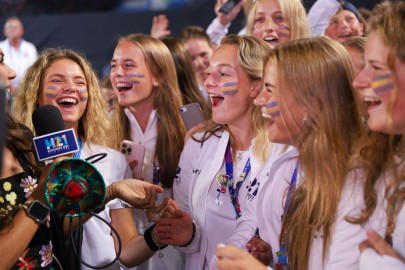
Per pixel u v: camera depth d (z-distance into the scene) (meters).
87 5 9.27
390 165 1.80
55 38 8.83
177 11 8.27
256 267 1.86
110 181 2.79
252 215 2.55
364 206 1.82
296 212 2.04
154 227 2.69
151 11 8.45
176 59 3.96
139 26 8.50
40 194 2.01
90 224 2.70
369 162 1.83
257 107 2.65
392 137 1.81
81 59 2.91
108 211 2.76
